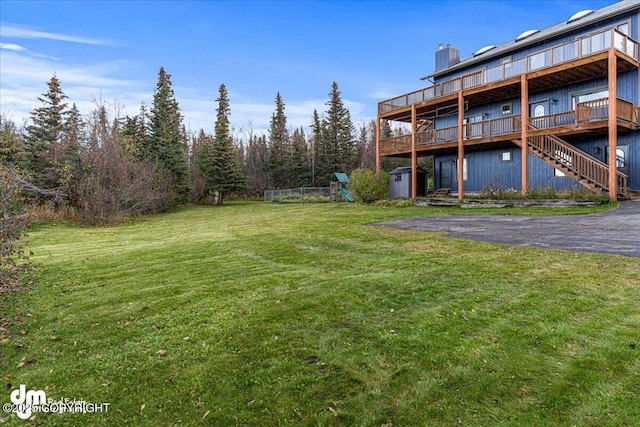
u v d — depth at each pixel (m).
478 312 3.87
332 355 3.15
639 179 15.19
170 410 2.54
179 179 30.09
